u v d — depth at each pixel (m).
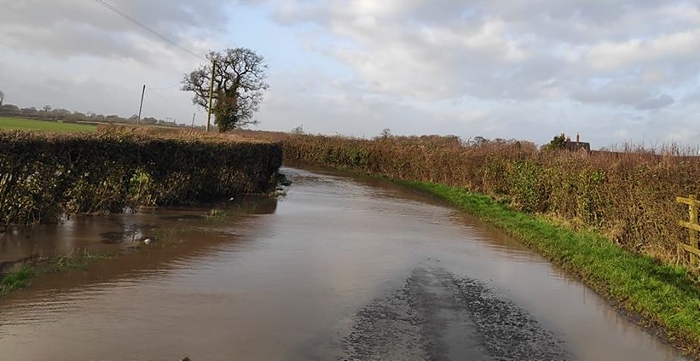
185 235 10.41
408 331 6.02
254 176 19.92
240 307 6.32
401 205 20.08
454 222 15.98
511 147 26.64
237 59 48.09
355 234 12.41
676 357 5.84
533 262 10.57
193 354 4.88
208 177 16.22
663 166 11.34
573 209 15.76
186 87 48.34
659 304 7.42
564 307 7.54
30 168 9.58
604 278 9.02
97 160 11.40
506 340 6.02
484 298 7.72
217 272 7.82
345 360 5.06
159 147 13.38
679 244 10.19
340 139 49.94
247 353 5.02
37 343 4.84
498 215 17.11
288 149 56.09
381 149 39.59
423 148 34.62
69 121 59.03
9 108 60.41
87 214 11.36
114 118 68.88
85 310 5.79
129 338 5.12
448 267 9.64
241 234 11.07
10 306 5.75
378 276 8.45
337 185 28.06
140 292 6.57
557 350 5.84
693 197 9.88
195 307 6.18
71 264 7.52
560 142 28.94
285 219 13.85
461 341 5.86
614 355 5.81
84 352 4.72
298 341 5.42
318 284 7.64
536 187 18.34
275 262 8.77
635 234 11.95
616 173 13.09
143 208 13.12
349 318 6.29
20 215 9.63
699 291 8.39
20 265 7.26
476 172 26.58
